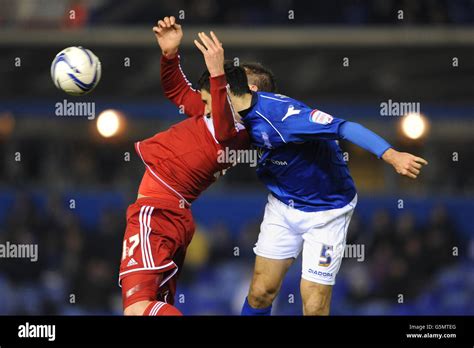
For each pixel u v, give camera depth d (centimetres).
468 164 3181
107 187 3150
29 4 3328
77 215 3045
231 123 1183
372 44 3038
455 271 2703
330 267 1257
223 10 3241
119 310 2675
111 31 3088
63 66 1229
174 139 1270
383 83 3212
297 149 1217
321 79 3203
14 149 3250
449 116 3203
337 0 3253
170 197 1266
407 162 1080
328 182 1243
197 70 3016
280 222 1276
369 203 3039
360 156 3156
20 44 3094
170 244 1260
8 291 2720
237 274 2780
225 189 3106
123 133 3222
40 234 2820
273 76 1332
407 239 2734
